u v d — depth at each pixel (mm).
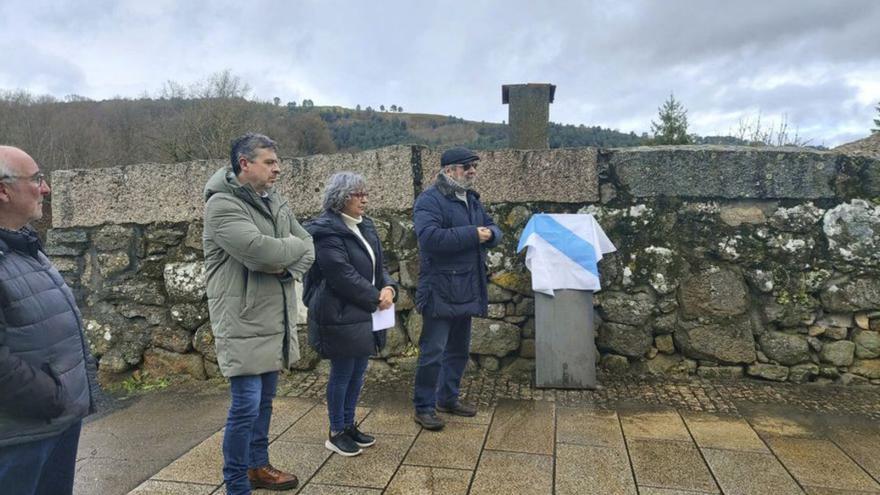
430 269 3318
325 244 2854
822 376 4086
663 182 4270
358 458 3002
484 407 3727
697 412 3596
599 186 4359
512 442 3184
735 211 4227
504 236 4395
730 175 4203
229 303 2410
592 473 2814
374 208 4559
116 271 4797
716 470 2840
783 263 4160
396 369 4477
